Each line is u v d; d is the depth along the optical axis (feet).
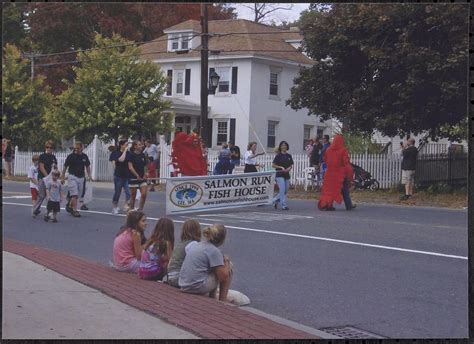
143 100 121.70
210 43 135.23
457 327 24.68
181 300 26.37
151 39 145.79
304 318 26.11
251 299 29.12
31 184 59.82
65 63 131.34
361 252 39.83
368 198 76.74
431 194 78.43
